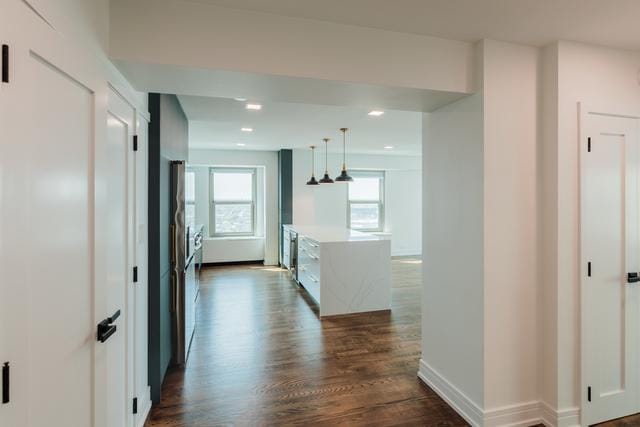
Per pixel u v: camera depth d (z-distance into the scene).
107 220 1.51
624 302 2.26
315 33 1.88
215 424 2.18
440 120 2.49
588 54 2.17
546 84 2.18
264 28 1.81
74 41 1.22
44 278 0.99
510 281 2.16
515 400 2.17
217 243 7.34
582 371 2.15
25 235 0.90
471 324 2.21
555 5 1.72
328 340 3.50
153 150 2.39
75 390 1.18
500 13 1.81
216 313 4.34
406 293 5.26
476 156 2.15
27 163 0.91
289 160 7.12
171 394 2.51
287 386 2.63
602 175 2.21
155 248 2.38
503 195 2.14
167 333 2.80
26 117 0.90
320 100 2.33
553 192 2.14
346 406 2.38
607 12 1.79
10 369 0.84
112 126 1.63
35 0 0.95
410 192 8.73
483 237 2.11
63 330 1.09
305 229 5.99
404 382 2.70
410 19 1.87
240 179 7.60
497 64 2.12
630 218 2.27
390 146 6.58
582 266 2.16
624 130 2.25
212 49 1.73
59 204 1.07
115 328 1.44
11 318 0.85
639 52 2.28
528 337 2.20
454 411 2.33
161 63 1.67
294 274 6.06
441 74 2.10
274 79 1.89
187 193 3.19
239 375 2.79
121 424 1.78
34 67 0.94
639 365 2.29
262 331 3.75
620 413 2.25
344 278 4.30
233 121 4.33
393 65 2.01
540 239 2.22
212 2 1.70
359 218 8.38
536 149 2.20
